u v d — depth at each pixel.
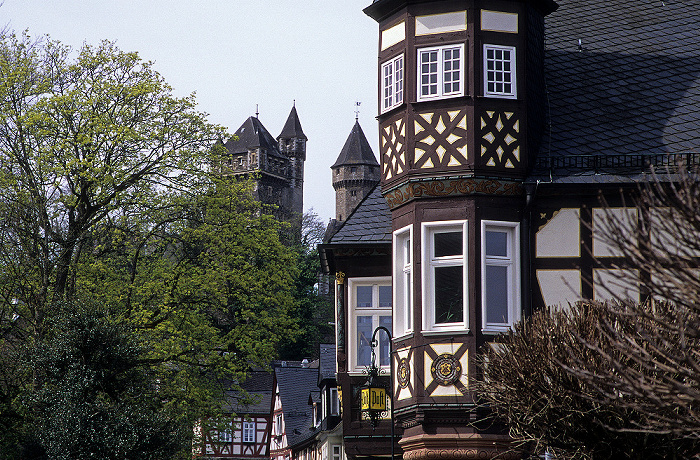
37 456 30.69
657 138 24.39
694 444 14.81
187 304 40.12
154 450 31.56
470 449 22.34
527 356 15.73
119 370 32.44
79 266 37.28
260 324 41.81
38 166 36.38
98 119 37.41
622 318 13.03
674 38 28.31
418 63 24.25
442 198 23.53
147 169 39.22
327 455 60.59
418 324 23.27
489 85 23.89
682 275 10.32
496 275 23.36
